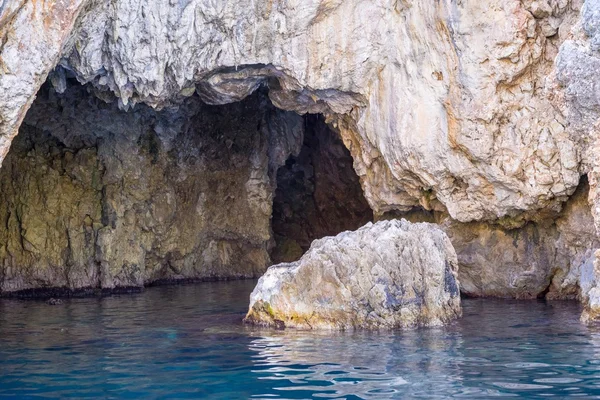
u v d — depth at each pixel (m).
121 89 11.87
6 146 9.62
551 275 12.02
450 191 11.96
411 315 9.14
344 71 12.20
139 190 16.36
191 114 16.92
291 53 12.11
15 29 9.35
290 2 11.84
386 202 13.11
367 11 12.00
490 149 11.27
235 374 6.57
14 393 6.04
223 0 11.67
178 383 6.27
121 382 6.35
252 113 18.42
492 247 12.30
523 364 6.73
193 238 17.86
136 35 11.48
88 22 11.09
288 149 19.17
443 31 11.29
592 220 11.10
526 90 11.11
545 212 11.65
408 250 9.40
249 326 9.59
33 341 8.58
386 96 12.13
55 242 15.46
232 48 12.01
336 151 20.00
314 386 6.03
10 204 15.26
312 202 20.69
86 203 15.80
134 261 16.09
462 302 11.78
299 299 9.37
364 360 7.05
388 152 12.29
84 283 15.53
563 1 10.85
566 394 5.62
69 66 11.58
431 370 6.54
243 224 18.62
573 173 10.95
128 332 9.23
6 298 14.27
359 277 9.13
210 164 17.98
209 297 13.75
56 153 15.77
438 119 11.62
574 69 8.92
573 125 9.49
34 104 15.00
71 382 6.38
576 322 9.32
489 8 10.93
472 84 11.14
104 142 15.98
